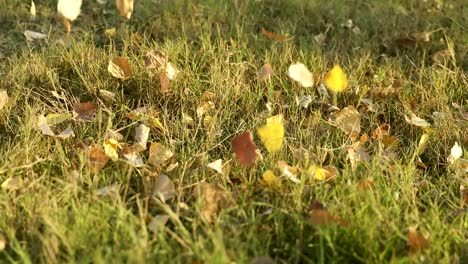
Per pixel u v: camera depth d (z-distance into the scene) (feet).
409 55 6.68
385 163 4.92
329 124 5.47
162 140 5.27
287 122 5.47
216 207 4.52
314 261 4.30
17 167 4.69
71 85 5.85
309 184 4.72
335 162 5.09
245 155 4.73
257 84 5.91
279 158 5.02
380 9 7.42
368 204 4.44
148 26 6.86
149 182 4.75
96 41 6.63
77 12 4.85
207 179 4.85
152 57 5.92
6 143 5.10
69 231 4.19
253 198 4.67
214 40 6.68
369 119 5.64
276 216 4.47
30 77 5.83
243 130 5.38
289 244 4.35
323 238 4.29
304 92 5.88
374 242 4.23
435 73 6.18
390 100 5.89
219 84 5.74
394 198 4.64
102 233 4.26
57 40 6.44
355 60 6.28
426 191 4.94
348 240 4.27
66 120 5.38
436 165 5.22
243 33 6.70
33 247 4.21
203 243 4.19
